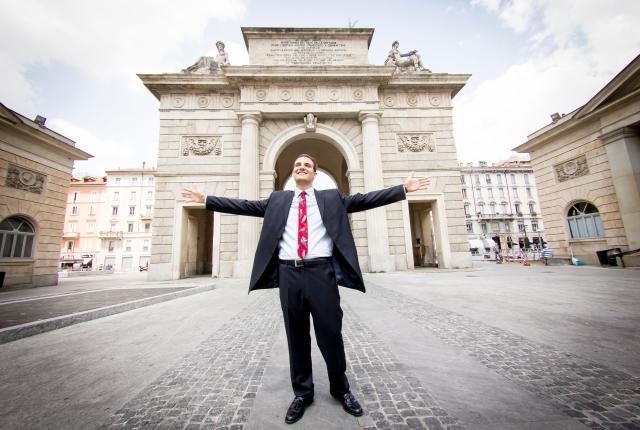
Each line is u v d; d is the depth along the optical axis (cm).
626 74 1302
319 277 202
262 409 208
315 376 265
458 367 273
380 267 1420
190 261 1655
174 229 1474
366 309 550
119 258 4566
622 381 234
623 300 553
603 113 1461
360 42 1706
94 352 343
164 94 1591
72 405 218
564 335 355
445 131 1659
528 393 219
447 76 1659
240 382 255
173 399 225
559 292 671
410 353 315
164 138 1548
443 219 1580
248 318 514
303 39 1694
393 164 1611
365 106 1585
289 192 237
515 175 5050
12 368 295
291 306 203
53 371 287
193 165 1533
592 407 196
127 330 443
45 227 1491
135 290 912
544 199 1828
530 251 2802
